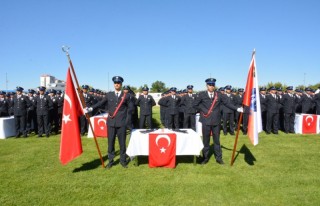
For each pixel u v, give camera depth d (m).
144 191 5.17
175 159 6.73
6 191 5.22
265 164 6.90
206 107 6.84
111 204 4.66
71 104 6.45
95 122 10.98
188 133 6.88
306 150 8.41
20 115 11.08
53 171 6.41
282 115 12.88
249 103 6.54
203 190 5.21
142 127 11.88
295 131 12.09
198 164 6.91
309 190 5.21
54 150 8.55
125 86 10.39
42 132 11.27
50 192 5.16
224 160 7.30
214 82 6.82
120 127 6.64
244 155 7.83
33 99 12.21
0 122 10.94
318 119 11.79
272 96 11.54
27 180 5.81
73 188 5.35
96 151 8.42
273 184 5.51
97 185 5.49
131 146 6.59
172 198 4.87
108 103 6.72
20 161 7.27
